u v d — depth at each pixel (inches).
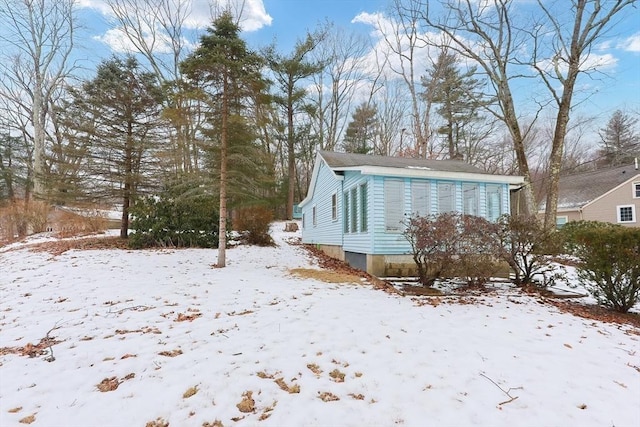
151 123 523.5
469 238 272.8
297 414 101.8
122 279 277.1
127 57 558.3
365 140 1240.2
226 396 110.5
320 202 595.8
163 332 165.2
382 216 362.3
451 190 395.9
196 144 356.8
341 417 100.6
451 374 128.1
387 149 1225.4
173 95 343.3
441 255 273.7
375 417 100.9
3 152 1099.9
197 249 464.8
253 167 372.8
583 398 113.3
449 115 1073.5
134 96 511.2
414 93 842.2
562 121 555.2
